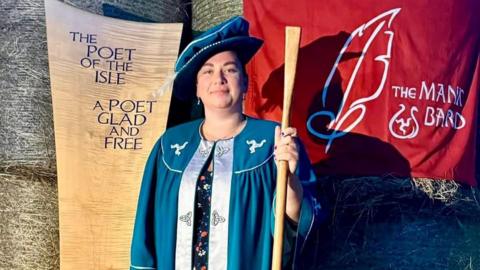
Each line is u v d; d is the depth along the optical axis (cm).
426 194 435
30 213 438
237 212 339
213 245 340
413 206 433
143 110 445
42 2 459
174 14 498
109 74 444
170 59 452
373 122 434
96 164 434
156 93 433
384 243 427
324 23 441
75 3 462
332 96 435
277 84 438
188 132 374
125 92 444
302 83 436
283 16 443
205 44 373
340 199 429
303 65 437
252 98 438
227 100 361
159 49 452
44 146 446
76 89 438
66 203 427
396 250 427
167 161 367
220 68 368
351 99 435
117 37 448
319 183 430
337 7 442
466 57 457
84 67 440
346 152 430
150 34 453
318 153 430
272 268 324
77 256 425
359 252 425
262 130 359
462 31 455
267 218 341
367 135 432
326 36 439
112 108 441
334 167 429
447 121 445
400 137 435
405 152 434
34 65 452
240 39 372
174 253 348
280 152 329
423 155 436
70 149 431
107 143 437
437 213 436
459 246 439
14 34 455
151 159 374
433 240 433
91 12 465
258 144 353
